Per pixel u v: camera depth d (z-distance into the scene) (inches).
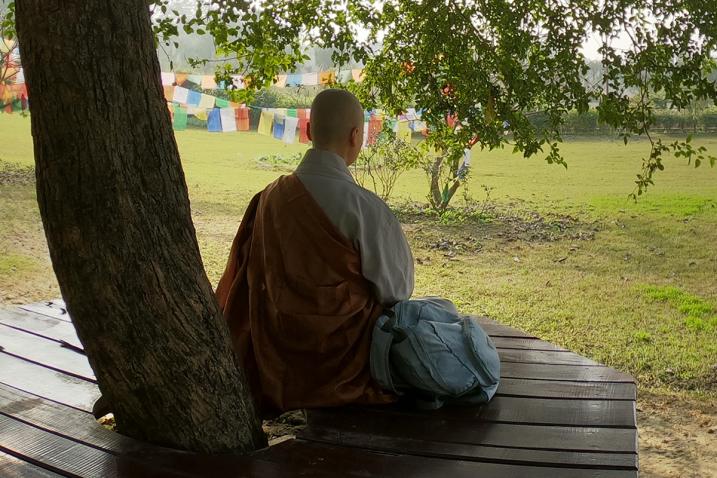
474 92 158.1
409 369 93.9
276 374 95.6
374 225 94.6
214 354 82.2
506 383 105.9
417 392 97.1
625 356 212.2
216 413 82.9
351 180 97.1
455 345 95.7
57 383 103.7
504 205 461.7
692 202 453.7
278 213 95.3
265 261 95.7
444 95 169.3
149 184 75.6
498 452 83.4
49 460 79.5
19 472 77.2
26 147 618.5
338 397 94.0
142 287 76.1
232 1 151.0
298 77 296.0
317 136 97.0
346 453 83.2
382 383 95.4
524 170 614.5
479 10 160.7
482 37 161.8
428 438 87.3
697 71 145.3
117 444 83.1
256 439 88.0
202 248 326.3
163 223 77.0
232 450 84.3
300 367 95.7
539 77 152.8
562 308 259.1
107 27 70.6
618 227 392.8
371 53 175.2
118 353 77.9
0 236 326.6
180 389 80.4
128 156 73.8
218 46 161.9
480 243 362.9
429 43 161.9
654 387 193.2
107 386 81.6
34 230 341.4
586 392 102.0
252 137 828.0
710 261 323.3
